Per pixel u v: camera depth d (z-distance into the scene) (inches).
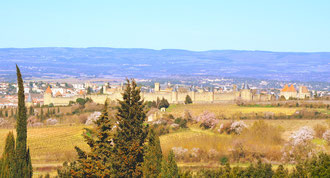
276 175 3993.6
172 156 3599.9
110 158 3784.5
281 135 6058.1
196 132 6756.9
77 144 6358.3
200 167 4810.5
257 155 5246.1
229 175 4099.4
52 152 5836.6
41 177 4158.5
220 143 5684.1
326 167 3998.5
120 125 3937.0
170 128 6993.1
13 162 3122.5
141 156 3836.1
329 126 6225.4
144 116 4042.8
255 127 6318.9
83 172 3737.7
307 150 5290.4
